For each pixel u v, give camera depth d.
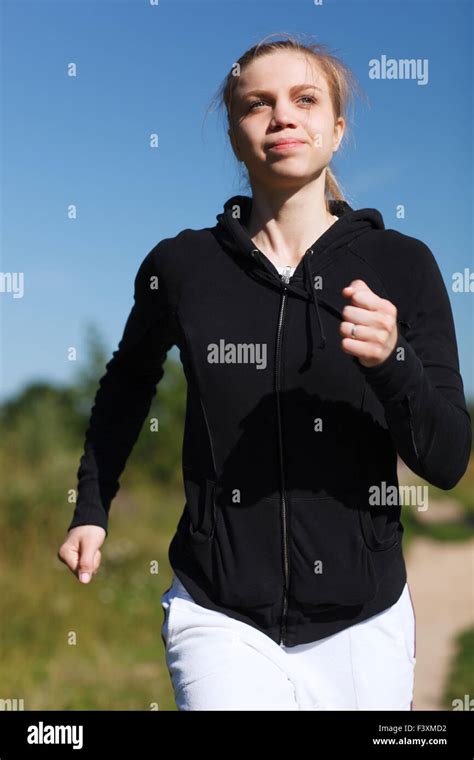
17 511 9.52
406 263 2.28
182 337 2.36
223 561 2.25
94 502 2.67
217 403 2.27
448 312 2.30
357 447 2.23
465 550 12.59
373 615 2.26
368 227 2.34
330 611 2.25
